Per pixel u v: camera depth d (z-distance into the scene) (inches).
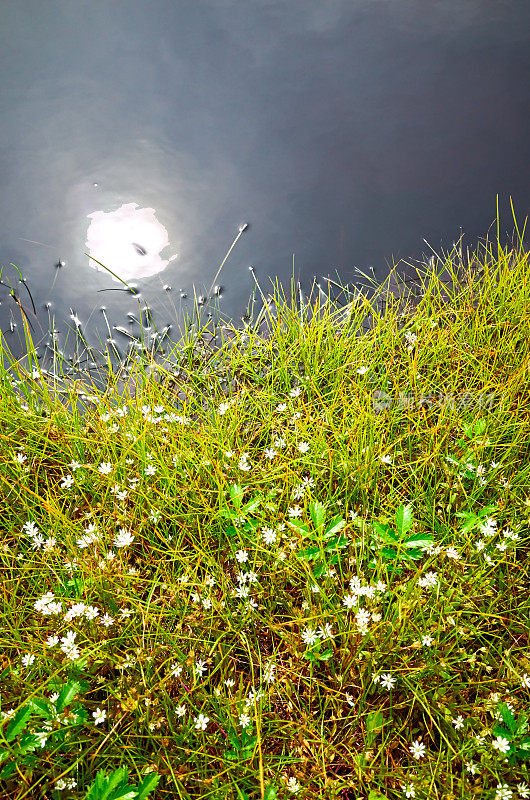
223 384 14.4
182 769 8.5
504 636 9.9
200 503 11.2
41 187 17.6
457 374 13.4
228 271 16.3
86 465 11.5
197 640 9.6
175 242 16.6
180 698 9.2
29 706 7.8
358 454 11.5
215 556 11.0
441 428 12.3
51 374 14.5
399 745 9.0
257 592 10.2
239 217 17.3
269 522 10.7
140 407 13.1
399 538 9.4
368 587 9.1
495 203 17.4
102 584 9.9
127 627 9.5
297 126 19.2
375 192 17.8
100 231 16.8
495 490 11.5
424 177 17.9
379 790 8.4
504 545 10.0
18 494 11.4
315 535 9.9
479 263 16.2
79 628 9.5
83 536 10.3
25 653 9.5
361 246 16.7
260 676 9.1
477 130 19.0
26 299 15.8
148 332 15.3
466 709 8.9
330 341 14.4
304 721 9.0
